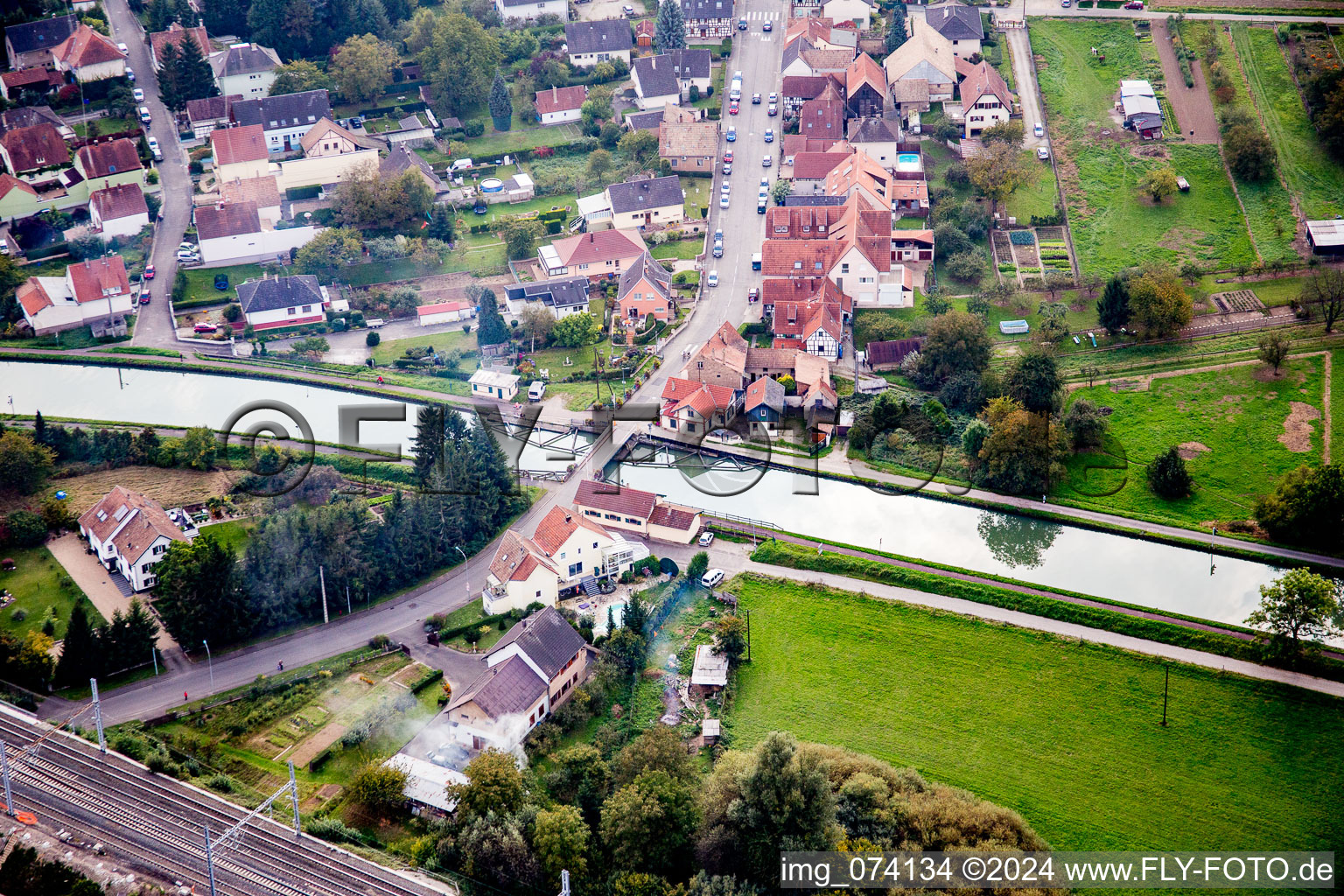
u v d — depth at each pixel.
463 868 151.38
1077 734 176.38
